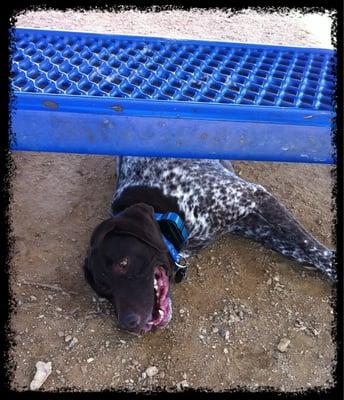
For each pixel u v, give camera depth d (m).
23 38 1.10
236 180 1.06
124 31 1.63
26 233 1.09
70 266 1.03
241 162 1.25
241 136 0.87
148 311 0.86
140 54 1.07
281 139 0.88
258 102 0.92
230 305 0.95
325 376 0.85
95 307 0.95
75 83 0.94
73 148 0.87
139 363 0.87
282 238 1.04
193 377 0.85
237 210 1.04
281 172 1.24
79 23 1.65
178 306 0.95
